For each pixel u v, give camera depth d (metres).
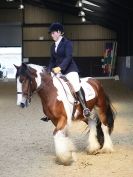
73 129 10.96
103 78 36.00
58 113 7.22
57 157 7.31
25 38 38.72
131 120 12.77
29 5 38.53
